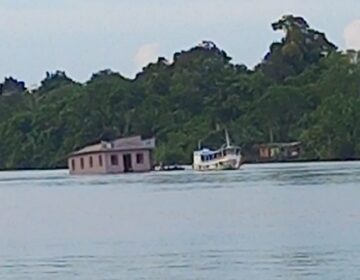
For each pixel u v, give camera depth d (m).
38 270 77.75
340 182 176.75
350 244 85.75
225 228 102.69
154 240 94.06
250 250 84.44
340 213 115.88
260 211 123.06
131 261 80.56
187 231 101.12
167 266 77.75
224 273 74.00
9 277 75.00
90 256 84.19
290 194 151.00
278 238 92.06
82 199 161.12
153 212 128.00
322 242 87.75
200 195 157.12
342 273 72.38
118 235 99.62
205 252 84.25
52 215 129.88
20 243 95.00
